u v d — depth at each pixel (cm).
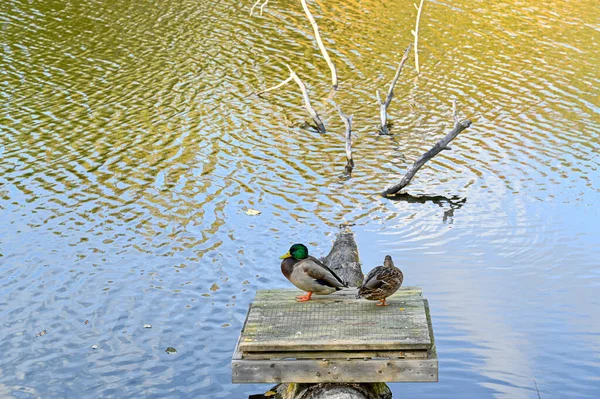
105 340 1263
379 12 3344
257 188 1881
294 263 1017
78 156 2052
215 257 1541
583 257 1532
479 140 2159
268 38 3025
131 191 1850
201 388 1138
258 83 2602
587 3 3416
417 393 1102
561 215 1722
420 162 1858
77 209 1758
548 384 1120
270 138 2197
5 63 2739
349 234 1526
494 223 1700
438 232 1664
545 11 3300
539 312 1328
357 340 902
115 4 3488
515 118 2281
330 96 2509
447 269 1500
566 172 1939
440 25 3147
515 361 1180
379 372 905
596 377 1135
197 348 1239
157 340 1262
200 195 1834
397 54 2847
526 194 1838
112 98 2452
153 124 2269
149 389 1138
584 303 1355
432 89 2534
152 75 2648
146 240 1612
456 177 1952
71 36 3039
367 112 2391
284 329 939
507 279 1455
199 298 1391
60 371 1183
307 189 1886
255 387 1137
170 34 3067
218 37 3034
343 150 2139
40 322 1319
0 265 1514
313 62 2784
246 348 907
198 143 2145
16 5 3453
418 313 969
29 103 2405
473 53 2825
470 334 1259
